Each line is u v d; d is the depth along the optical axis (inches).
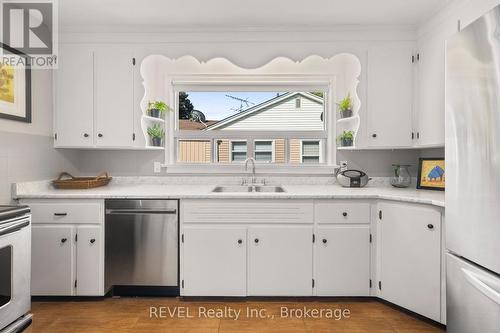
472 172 51.2
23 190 88.9
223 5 90.4
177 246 89.3
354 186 104.5
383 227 86.7
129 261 89.4
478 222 50.2
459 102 53.6
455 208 56.0
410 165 113.7
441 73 87.0
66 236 88.1
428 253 76.0
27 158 91.1
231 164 116.2
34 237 87.9
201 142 119.0
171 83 115.3
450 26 83.5
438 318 74.1
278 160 118.3
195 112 119.6
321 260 88.4
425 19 95.3
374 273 88.9
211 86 117.2
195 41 104.7
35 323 78.2
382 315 82.2
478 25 48.8
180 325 77.4
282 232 88.0
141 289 91.8
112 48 101.4
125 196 87.9
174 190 96.5
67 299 90.4
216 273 88.2
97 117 101.1
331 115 114.4
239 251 88.0
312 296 89.9
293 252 88.1
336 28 102.6
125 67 101.3
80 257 88.4
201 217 88.3
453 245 57.0
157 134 109.3
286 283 88.3
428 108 92.6
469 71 51.0
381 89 99.6
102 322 78.7
